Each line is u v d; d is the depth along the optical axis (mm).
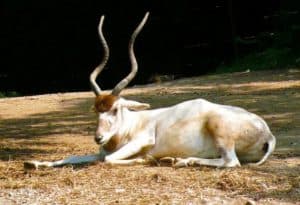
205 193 12523
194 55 54812
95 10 55125
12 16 54156
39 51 54469
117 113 15172
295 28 47594
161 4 55281
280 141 18578
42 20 54594
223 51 54594
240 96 31094
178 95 33219
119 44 55188
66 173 14375
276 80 37031
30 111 30469
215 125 14656
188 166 14625
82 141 20875
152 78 51656
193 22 55094
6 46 54125
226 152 14547
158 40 55281
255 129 14836
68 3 54688
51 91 53688
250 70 45562
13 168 15547
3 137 22562
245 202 11766
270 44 50750
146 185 13203
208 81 39312
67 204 12000
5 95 49031
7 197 12727
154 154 15273
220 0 54719
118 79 53938
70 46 54969
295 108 26141
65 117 27953
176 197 12242
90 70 54875
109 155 15031
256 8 54656
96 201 12133
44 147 19844
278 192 12539
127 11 55344
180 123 15078
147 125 15469
